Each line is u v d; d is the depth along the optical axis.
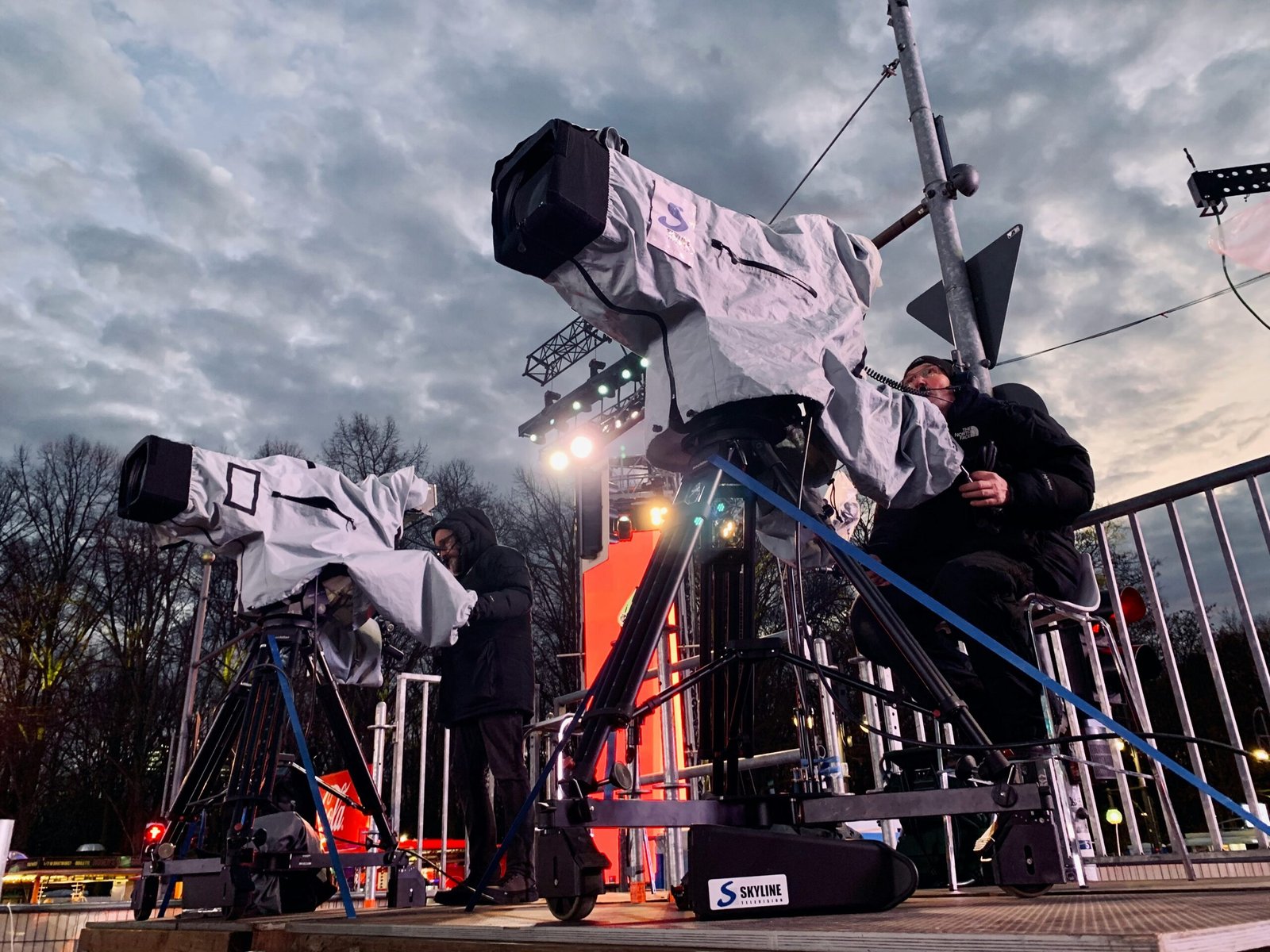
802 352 1.55
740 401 1.51
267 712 2.61
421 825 4.88
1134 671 2.92
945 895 1.64
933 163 5.52
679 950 0.82
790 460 1.67
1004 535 2.35
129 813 19.75
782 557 2.01
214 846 2.86
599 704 1.31
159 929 1.89
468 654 3.29
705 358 1.52
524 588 3.39
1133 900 1.06
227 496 2.66
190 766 2.81
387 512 3.05
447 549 3.67
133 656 21.20
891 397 1.76
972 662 2.28
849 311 1.73
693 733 3.80
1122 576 10.32
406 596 2.75
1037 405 3.27
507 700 3.17
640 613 1.38
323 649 3.01
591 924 1.09
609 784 1.36
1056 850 1.26
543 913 1.69
